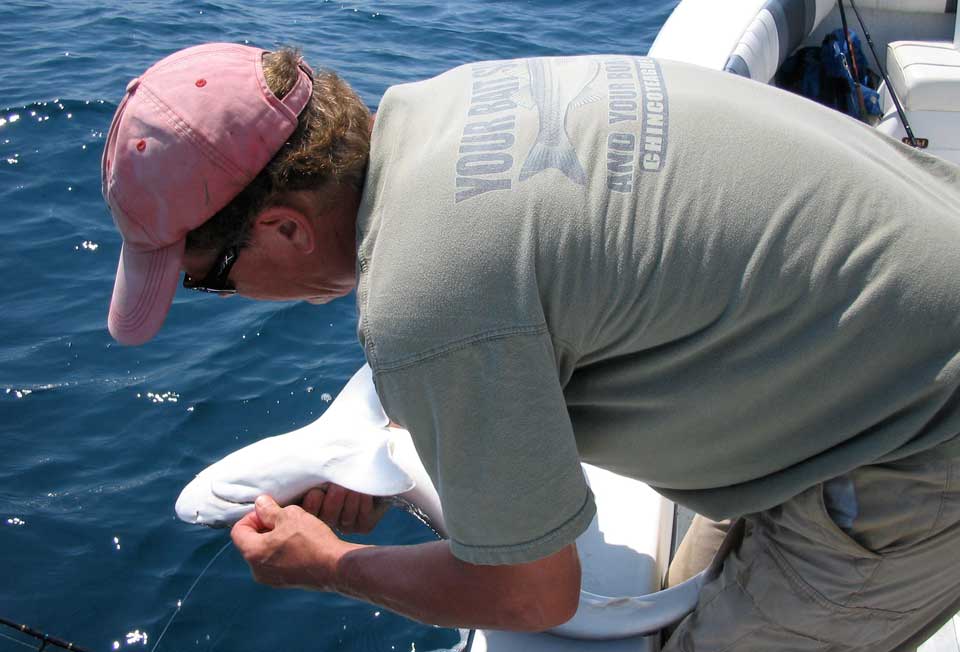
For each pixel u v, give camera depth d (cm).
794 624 142
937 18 365
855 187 119
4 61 626
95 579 277
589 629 150
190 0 765
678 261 115
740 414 125
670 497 146
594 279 114
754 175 117
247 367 363
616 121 119
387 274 115
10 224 450
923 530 129
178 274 126
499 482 118
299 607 270
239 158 118
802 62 363
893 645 145
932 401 120
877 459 125
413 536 291
